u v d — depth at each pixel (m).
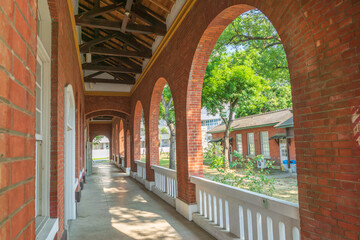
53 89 3.25
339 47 2.06
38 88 3.18
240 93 11.77
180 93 5.90
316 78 2.28
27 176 0.96
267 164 6.07
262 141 16.59
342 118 2.04
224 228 4.28
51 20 3.25
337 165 2.08
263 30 9.82
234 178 6.23
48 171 3.17
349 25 1.98
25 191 0.93
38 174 3.15
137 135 12.70
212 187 4.53
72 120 5.68
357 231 1.92
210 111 12.99
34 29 1.10
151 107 9.05
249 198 3.37
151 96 8.77
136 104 11.68
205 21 4.59
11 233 0.77
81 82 9.53
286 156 14.45
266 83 12.00
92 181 11.84
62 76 3.73
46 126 3.20
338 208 2.07
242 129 18.14
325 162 2.19
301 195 2.46
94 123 25.25
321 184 2.23
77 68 7.21
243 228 3.75
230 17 4.22
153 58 8.14
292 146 13.22
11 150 0.78
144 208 6.58
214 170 13.43
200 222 4.93
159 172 8.46
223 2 3.97
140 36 8.25
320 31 2.23
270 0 2.91
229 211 4.09
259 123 16.33
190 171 5.47
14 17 0.83
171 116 15.32
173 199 6.62
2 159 0.71
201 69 5.34
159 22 6.72
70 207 5.70
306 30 2.38
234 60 12.36
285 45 2.68
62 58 3.72
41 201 3.14
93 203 7.28
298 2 2.46
